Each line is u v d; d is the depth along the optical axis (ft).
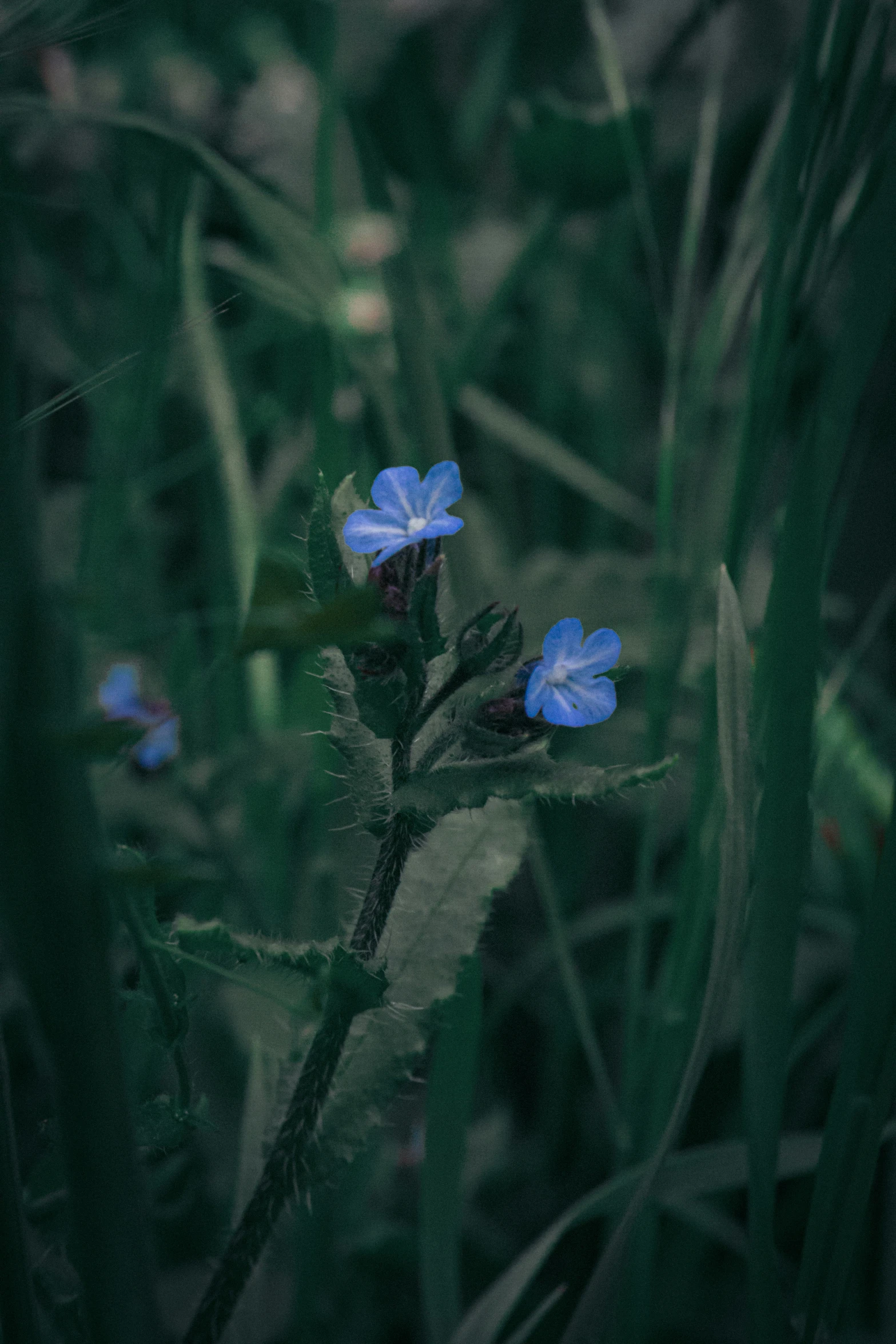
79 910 0.46
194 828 0.82
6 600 0.44
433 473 0.54
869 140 0.67
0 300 0.44
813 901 0.89
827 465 0.62
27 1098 0.77
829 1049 0.88
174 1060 0.56
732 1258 0.85
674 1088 0.70
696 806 0.69
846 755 0.80
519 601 0.96
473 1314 0.66
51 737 0.44
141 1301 0.47
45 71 0.77
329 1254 0.75
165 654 0.99
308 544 0.54
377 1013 0.59
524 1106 1.00
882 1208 0.80
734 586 0.67
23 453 0.45
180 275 0.84
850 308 0.62
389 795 0.56
